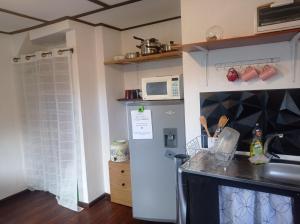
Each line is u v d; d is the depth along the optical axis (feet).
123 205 9.68
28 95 10.57
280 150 5.89
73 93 9.21
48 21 8.99
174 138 7.68
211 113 6.59
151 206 8.23
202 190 5.20
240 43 5.63
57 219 8.86
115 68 10.32
